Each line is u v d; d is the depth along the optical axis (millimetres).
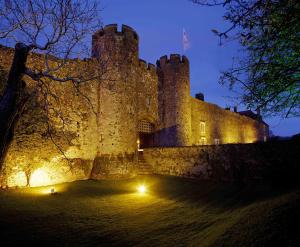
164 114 20734
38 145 12391
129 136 15625
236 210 7672
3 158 5145
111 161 14703
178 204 9562
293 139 10898
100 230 6840
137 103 17016
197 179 14133
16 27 6965
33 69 12617
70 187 12125
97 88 15812
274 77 4648
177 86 20656
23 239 6016
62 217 7836
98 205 9375
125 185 13203
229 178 12789
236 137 33375
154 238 6211
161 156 16312
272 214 5617
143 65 19531
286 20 3857
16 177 11453
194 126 24484
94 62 15828
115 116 15312
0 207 8273
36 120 12352
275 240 4316
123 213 8477
